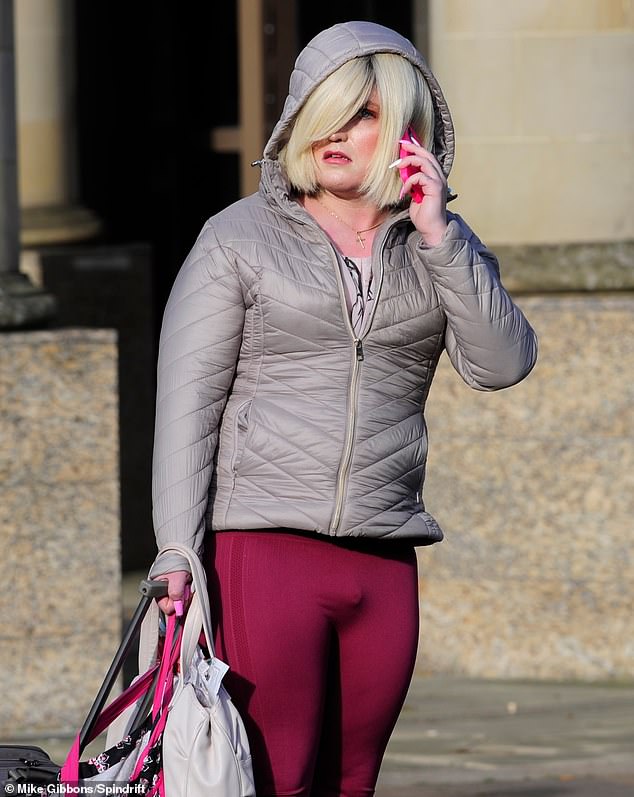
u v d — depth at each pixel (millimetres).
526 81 25953
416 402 12641
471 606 26453
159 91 36500
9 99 23359
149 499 34625
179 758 11531
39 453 22797
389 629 12539
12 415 22688
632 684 26000
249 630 12125
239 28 34000
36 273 33031
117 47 36156
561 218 26141
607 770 21328
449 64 26156
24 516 22828
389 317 12266
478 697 25250
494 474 26141
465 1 25953
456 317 12258
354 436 12195
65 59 32969
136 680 12352
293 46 33719
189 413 12156
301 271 12195
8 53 23266
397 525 12383
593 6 25828
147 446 34531
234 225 12352
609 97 25984
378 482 12281
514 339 12422
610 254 26078
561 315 25688
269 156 12539
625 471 25828
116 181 36406
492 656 26453
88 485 22953
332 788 13000
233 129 36000
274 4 33594
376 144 12273
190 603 12086
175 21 36406
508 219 26172
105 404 22891
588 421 25797
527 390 25906
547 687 25891
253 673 12133
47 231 33188
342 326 12188
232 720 11758
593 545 26016
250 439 12258
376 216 12703
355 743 12859
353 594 12328
